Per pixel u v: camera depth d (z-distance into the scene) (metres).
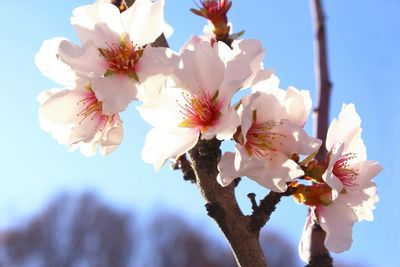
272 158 0.26
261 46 0.27
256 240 0.26
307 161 0.27
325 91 0.35
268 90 0.27
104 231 4.37
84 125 0.28
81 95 0.29
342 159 0.28
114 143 0.28
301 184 0.28
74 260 4.23
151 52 0.27
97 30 0.28
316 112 0.34
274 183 0.26
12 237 4.23
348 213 0.27
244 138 0.26
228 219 0.26
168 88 0.27
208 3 0.31
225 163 0.26
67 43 0.28
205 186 0.26
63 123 0.29
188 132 0.27
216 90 0.27
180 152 0.27
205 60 0.27
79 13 0.29
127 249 4.32
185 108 0.27
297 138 0.26
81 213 4.43
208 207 0.26
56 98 0.29
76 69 0.28
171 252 4.22
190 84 0.27
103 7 0.29
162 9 0.29
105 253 4.30
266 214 0.26
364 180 0.28
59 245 4.28
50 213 4.39
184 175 0.29
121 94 0.27
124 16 0.29
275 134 0.26
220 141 0.26
